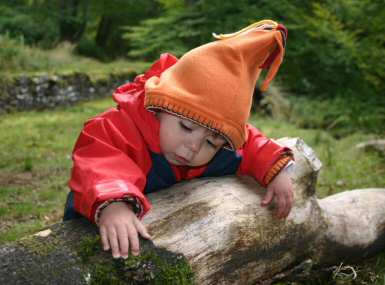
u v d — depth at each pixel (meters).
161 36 11.85
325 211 3.03
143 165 2.22
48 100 12.32
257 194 2.50
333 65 11.14
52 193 5.37
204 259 2.09
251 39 2.22
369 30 11.07
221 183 2.46
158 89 2.05
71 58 15.80
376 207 3.39
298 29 11.58
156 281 1.86
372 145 7.01
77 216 2.26
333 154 6.67
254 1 12.02
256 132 2.61
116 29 21.98
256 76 2.28
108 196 1.81
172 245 2.02
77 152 2.12
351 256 3.21
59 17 19.33
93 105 12.74
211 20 11.63
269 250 2.47
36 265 1.74
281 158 2.46
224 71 2.09
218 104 2.03
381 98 10.76
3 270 1.69
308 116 10.56
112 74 14.45
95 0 20.69
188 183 2.43
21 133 8.62
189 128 2.06
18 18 17.47
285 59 11.81
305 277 2.92
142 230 1.87
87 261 1.80
